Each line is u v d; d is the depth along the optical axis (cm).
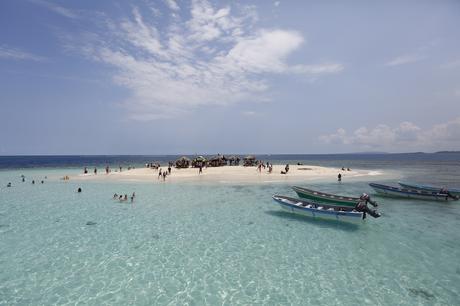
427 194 3222
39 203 3020
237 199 3238
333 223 2230
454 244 1781
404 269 1433
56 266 1452
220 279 1324
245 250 1683
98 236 1922
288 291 1220
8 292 1201
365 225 2197
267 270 1420
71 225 2178
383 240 1856
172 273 1384
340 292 1212
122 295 1181
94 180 5159
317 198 2812
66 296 1172
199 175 5738
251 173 6041
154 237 1905
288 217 2420
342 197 2605
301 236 1930
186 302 1131
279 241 1834
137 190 3925
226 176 5581
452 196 3148
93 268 1432
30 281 1295
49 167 10369
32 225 2175
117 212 2608
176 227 2136
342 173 6397
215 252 1648
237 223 2242
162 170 6612
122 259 1543
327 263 1502
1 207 2817
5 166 11081
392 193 3453
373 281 1309
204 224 2216
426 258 1566
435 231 2052
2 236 1911
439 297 1176
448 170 8431
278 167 7344
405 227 2150
